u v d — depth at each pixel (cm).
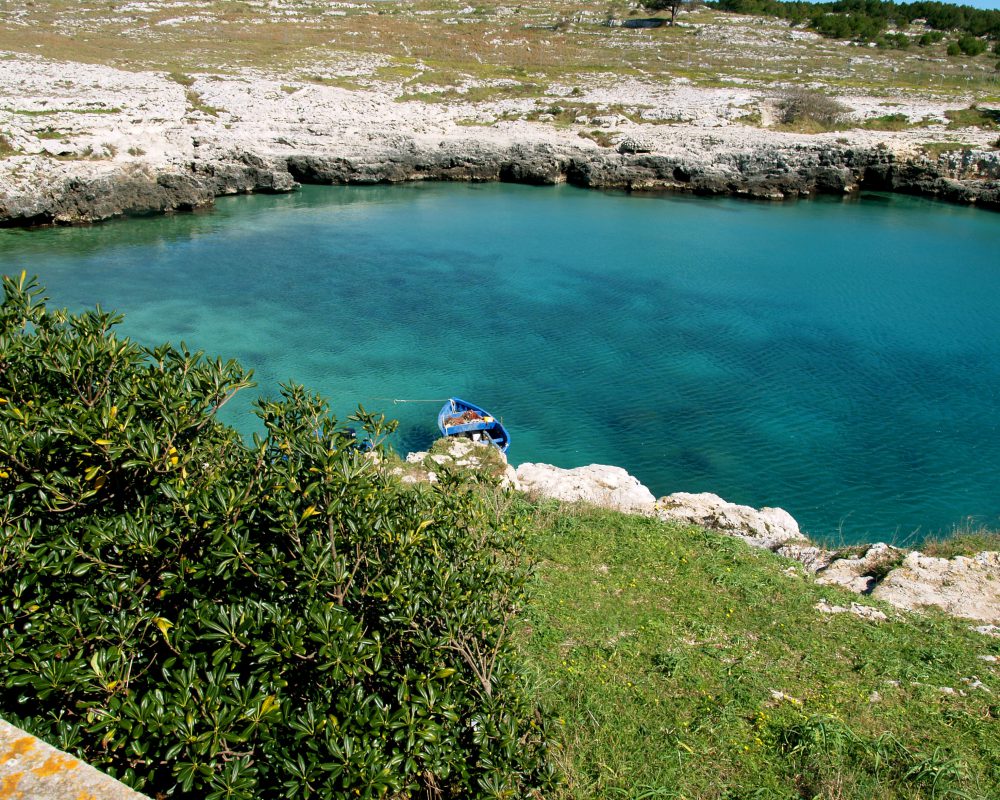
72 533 688
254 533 734
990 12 11825
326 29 10456
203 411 819
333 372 3338
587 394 3250
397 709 693
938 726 1079
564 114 7800
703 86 8681
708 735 1044
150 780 615
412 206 6197
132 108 6197
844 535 2375
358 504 764
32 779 331
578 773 948
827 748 1016
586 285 4512
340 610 682
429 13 12181
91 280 4225
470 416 2845
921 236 5597
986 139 6950
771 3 12762
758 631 1323
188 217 5622
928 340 3825
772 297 4372
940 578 1563
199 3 11056
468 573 835
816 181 6931
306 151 6700
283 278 4438
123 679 613
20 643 605
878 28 11338
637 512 1928
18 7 9562
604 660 1205
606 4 13238
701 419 3070
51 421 706
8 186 4862
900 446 2891
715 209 6406
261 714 611
